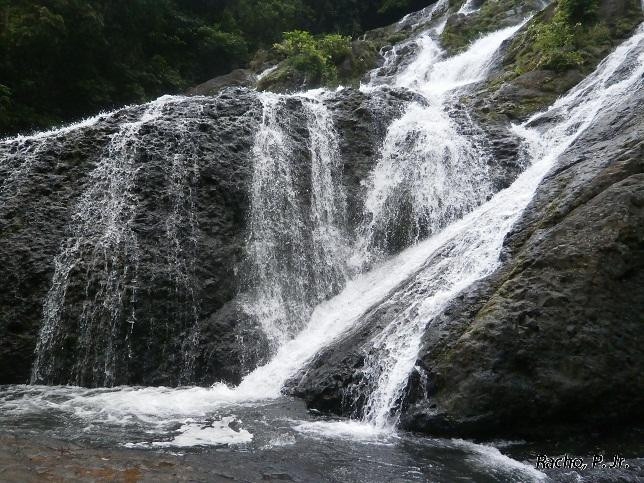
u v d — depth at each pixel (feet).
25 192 33.12
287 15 90.63
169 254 31.89
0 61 57.72
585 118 36.11
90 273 30.96
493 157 37.11
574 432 20.74
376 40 82.12
